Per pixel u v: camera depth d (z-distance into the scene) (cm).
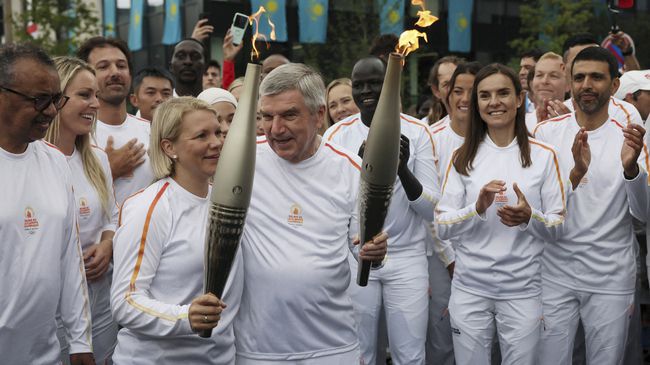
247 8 1956
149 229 366
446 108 701
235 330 404
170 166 381
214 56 1956
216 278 336
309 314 396
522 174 527
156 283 372
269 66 755
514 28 2306
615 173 564
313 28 1878
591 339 576
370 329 580
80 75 470
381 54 727
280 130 380
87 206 477
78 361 398
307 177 400
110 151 534
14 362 373
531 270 527
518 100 531
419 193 543
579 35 728
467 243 538
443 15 2123
